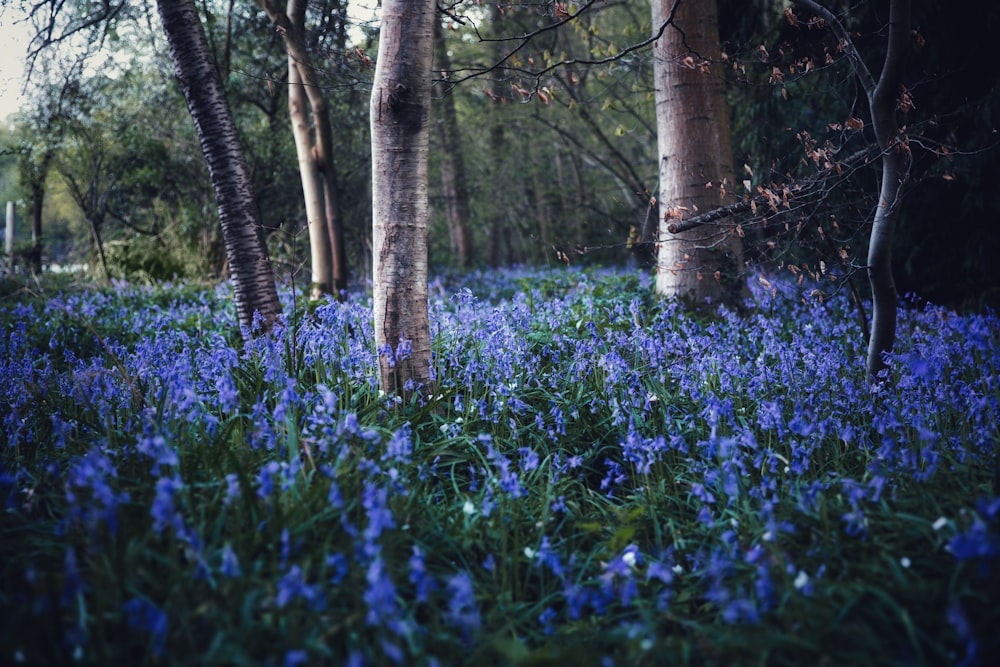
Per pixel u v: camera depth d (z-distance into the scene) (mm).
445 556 3615
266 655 2592
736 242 8500
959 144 8445
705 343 6281
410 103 5059
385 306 5180
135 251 17359
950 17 8391
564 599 3391
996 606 2645
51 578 2646
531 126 19484
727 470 4125
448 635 2801
